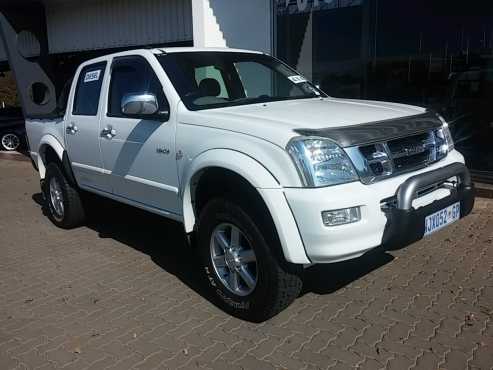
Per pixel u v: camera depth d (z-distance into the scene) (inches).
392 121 143.6
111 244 219.8
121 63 190.4
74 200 233.9
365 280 169.9
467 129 295.6
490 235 206.7
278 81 196.5
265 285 136.7
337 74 348.8
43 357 133.5
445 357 125.8
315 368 123.6
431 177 137.7
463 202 151.6
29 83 613.6
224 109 160.4
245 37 381.4
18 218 273.0
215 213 146.5
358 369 122.4
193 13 370.0
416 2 306.2
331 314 148.9
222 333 141.6
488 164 288.2
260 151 132.0
